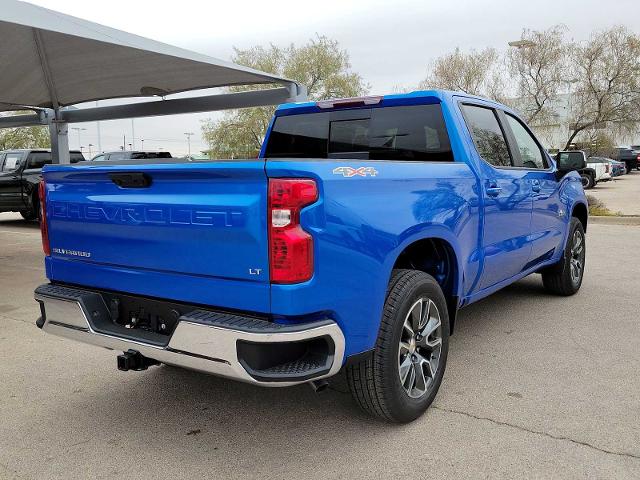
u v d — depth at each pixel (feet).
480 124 14.29
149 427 10.93
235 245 8.45
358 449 9.89
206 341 8.45
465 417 10.94
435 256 12.12
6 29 26.27
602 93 77.92
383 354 9.75
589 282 22.65
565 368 13.38
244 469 9.37
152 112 38.06
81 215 10.44
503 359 14.05
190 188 8.92
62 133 42.47
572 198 19.48
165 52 25.85
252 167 8.16
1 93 37.45
